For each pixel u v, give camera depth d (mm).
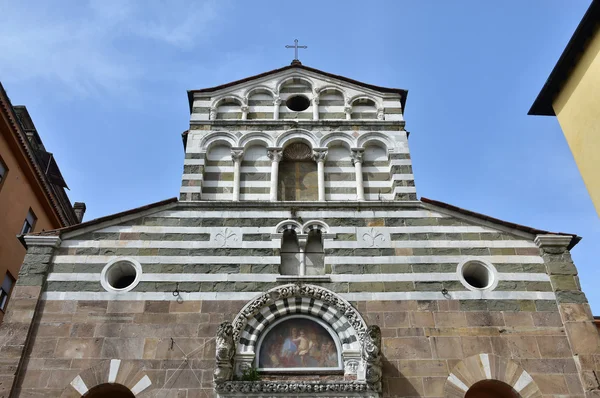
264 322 17875
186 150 22547
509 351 17203
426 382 16641
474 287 18641
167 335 17375
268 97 25047
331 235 19922
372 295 18359
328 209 20641
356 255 19391
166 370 16719
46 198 32281
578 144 21906
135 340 17234
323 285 18609
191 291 18344
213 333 17500
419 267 19016
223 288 18469
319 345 17562
